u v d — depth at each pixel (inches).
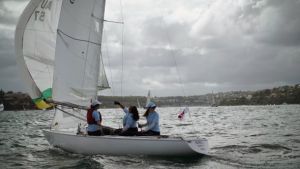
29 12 607.2
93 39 555.8
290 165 410.6
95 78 556.7
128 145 450.3
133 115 470.3
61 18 533.0
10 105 4532.5
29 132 982.4
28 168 421.4
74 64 545.6
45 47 614.9
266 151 522.6
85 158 460.8
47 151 549.3
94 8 555.2
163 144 438.9
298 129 912.9
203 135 815.7
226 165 411.8
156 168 396.2
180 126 1169.4
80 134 489.7
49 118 2198.6
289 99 6904.5
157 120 471.2
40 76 610.2
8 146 636.7
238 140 682.8
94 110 482.9
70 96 542.3
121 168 398.6
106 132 501.0
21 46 609.6
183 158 445.7
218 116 2080.5
